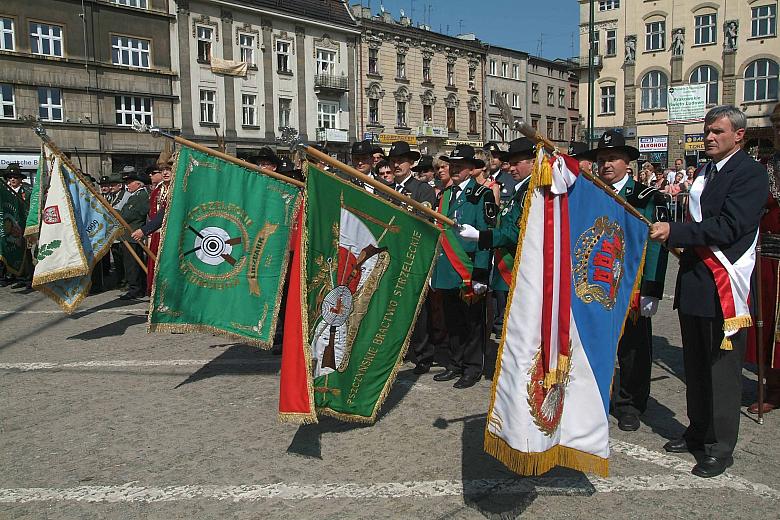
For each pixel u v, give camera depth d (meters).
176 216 5.12
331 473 3.98
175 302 5.15
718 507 3.51
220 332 5.26
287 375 4.01
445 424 4.78
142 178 10.78
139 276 10.11
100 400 5.36
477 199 5.67
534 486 3.78
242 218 5.30
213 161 5.23
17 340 7.49
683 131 38.00
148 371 6.20
